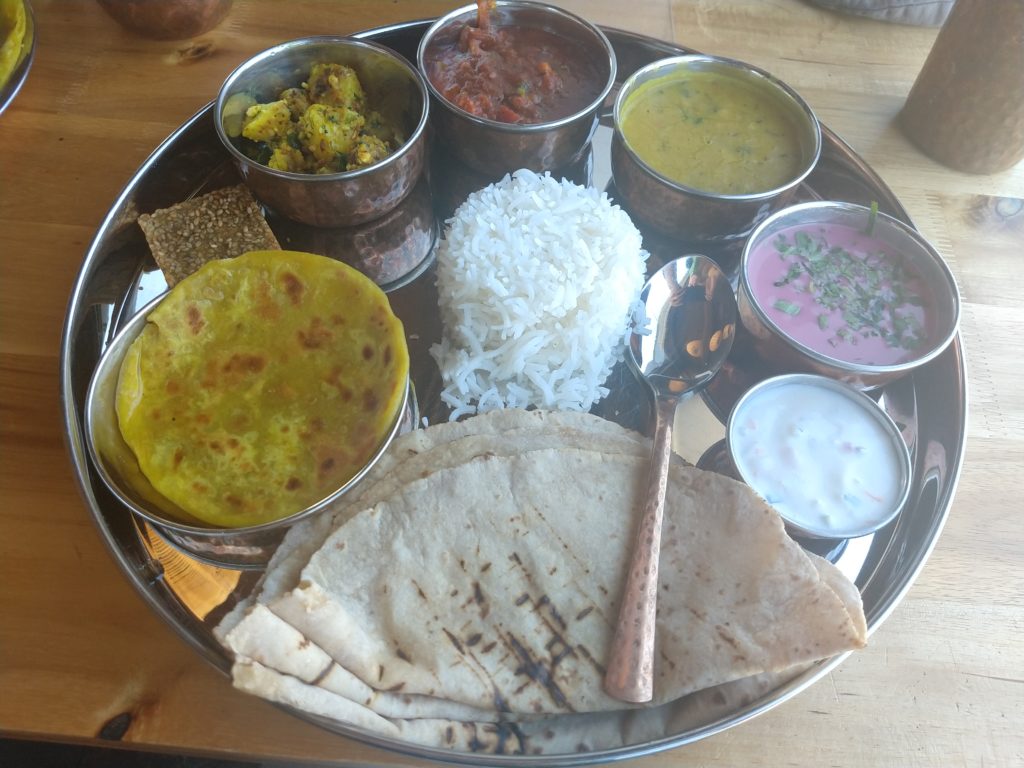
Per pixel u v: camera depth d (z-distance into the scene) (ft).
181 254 1.05
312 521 0.87
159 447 0.90
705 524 0.84
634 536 0.84
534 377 1.01
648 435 0.99
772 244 1.09
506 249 1.04
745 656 0.77
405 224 1.17
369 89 1.20
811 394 0.96
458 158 1.23
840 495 0.89
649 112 1.21
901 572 0.88
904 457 0.92
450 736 0.75
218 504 0.86
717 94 1.24
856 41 1.44
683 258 1.11
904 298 1.05
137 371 0.92
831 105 1.34
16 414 0.97
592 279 1.04
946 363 1.04
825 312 1.03
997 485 0.99
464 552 0.83
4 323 1.04
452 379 1.01
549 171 1.21
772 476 0.90
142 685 0.81
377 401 0.91
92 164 1.19
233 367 0.96
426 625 0.80
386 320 0.94
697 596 0.81
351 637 0.77
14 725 0.79
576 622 0.81
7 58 1.21
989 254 1.19
